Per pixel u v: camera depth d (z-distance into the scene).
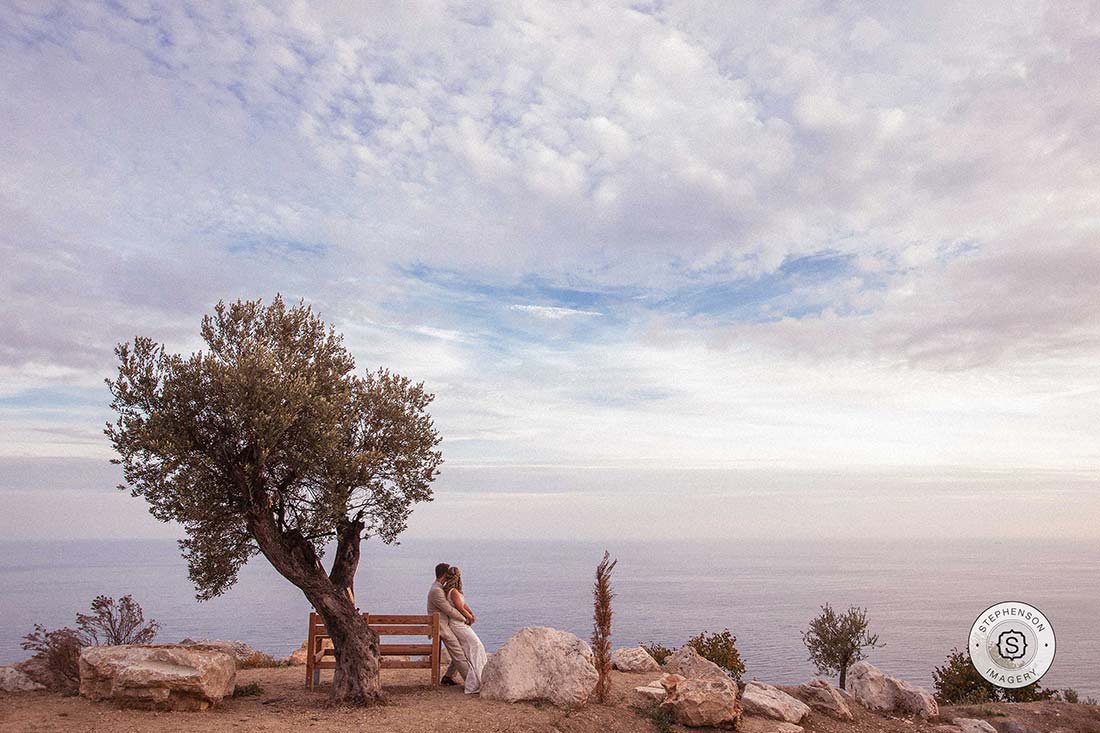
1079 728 14.86
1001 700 18.62
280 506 13.51
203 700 11.77
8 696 12.65
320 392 13.83
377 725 10.87
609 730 12.12
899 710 15.38
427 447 14.81
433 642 14.53
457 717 11.60
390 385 14.84
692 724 12.82
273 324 14.54
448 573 15.02
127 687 11.59
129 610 15.62
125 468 12.53
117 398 12.57
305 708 12.35
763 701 14.12
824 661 26.16
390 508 14.26
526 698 12.85
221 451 12.81
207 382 12.68
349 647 12.97
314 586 13.01
